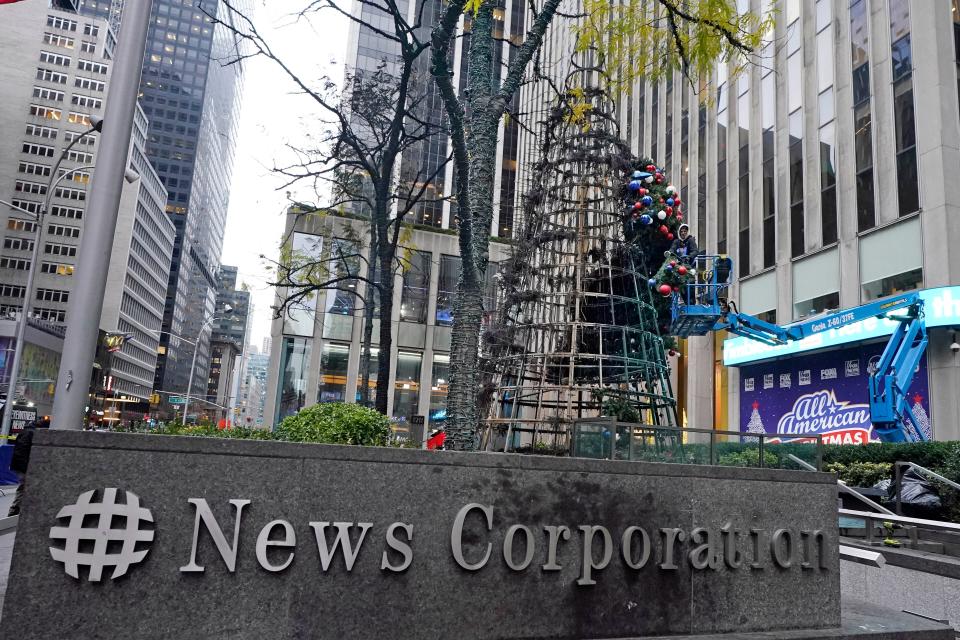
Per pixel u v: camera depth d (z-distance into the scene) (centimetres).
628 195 1237
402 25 1142
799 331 1745
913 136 2108
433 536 495
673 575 570
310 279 1928
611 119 1270
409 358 4122
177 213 16500
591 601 536
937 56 2045
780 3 2773
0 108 10881
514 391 1268
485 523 512
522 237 1285
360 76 1920
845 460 1559
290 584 454
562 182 1274
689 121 3375
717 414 3084
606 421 674
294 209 1964
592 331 1236
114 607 416
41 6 11319
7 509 1317
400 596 480
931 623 646
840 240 2353
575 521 542
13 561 404
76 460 422
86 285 523
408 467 496
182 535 436
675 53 1075
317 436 808
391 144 1620
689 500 588
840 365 2394
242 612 442
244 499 452
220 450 451
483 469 518
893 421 1524
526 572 518
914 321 1577
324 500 471
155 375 14950
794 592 612
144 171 11950
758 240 2794
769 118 2788
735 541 598
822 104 2508
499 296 1354
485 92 1093
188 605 430
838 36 2441
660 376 1171
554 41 3759
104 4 14700
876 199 2216
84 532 415
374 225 1986
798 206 2588
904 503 1177
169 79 17150
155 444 438
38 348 7012
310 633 454
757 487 616
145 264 12500
